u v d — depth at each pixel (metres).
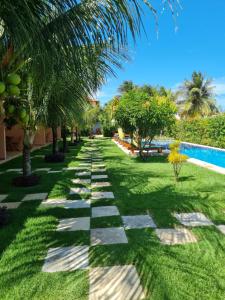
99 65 5.21
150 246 4.18
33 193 7.62
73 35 3.79
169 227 4.93
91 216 5.61
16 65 4.32
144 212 5.75
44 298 3.06
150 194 7.16
